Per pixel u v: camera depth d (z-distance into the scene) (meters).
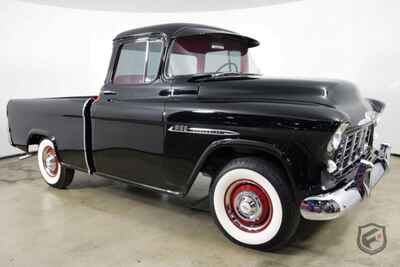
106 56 6.62
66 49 6.19
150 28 2.87
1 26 5.34
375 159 2.69
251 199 2.35
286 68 5.94
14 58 5.54
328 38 5.46
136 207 3.29
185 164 2.56
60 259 2.34
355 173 2.24
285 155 2.11
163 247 2.48
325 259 2.26
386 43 4.95
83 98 3.35
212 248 2.45
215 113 2.36
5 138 5.54
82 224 2.90
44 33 5.88
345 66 5.36
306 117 2.04
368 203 3.21
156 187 2.83
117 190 3.82
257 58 6.18
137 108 2.80
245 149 2.39
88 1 6.16
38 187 3.98
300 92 2.29
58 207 3.31
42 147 3.88
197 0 6.27
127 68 3.02
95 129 3.17
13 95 5.57
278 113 2.13
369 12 5.03
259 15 6.03
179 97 2.62
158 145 2.69
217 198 2.48
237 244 2.46
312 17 5.55
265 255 2.33
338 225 2.77
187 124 2.50
